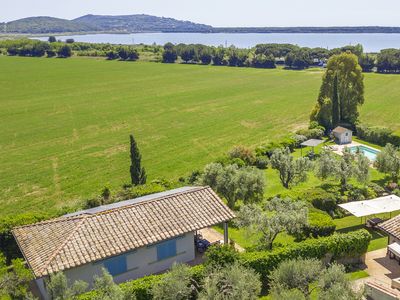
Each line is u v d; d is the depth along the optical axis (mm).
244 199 38938
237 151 55625
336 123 73625
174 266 23734
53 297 21250
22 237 28672
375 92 117375
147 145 69500
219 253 26109
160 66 189500
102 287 21688
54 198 48094
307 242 28625
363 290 23094
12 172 57125
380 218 37656
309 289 24406
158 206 30781
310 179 51094
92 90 125375
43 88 127625
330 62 75250
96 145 69562
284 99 110625
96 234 27672
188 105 103688
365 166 44094
